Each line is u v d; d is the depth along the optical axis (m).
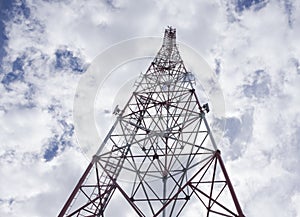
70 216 13.62
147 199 15.77
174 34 27.48
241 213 12.27
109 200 15.80
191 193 15.86
